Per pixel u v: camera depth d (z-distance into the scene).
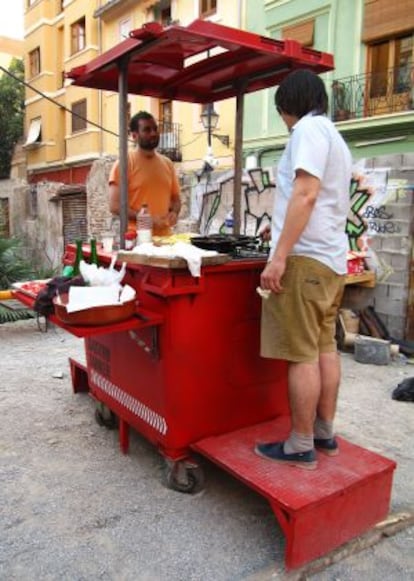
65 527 2.62
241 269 2.80
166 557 2.41
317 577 2.33
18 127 26.56
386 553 2.51
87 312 2.47
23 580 2.26
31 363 5.46
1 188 19.48
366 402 4.50
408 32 9.95
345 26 10.87
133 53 3.07
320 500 2.29
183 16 15.69
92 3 20.28
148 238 3.21
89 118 20.75
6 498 2.89
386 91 10.40
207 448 2.75
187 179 10.10
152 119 3.99
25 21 24.80
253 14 12.80
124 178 3.38
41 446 3.52
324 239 2.41
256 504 2.83
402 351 6.11
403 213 6.27
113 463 3.28
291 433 2.57
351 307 3.78
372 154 10.48
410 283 6.30
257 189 8.48
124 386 3.21
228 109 14.02
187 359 2.74
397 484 3.12
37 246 16.89
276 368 3.07
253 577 2.27
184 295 2.66
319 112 2.49
